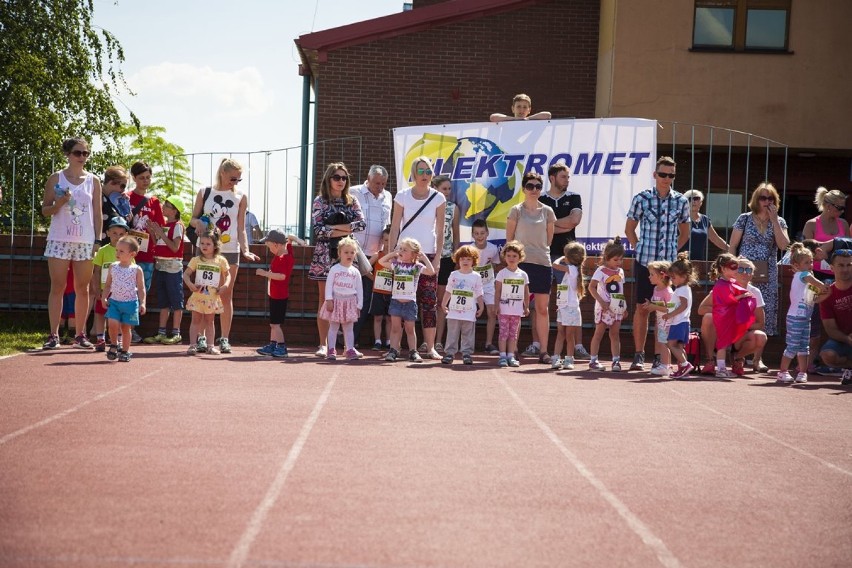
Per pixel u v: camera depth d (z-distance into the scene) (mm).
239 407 7344
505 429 6879
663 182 11273
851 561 4137
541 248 11305
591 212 14250
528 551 4043
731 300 11117
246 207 11602
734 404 8766
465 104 20125
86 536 4023
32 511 4379
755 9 18812
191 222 11430
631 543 4234
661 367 10914
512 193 14297
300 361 10734
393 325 11172
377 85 20031
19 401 7270
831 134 18719
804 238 12562
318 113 19953
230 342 13195
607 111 19078
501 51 20172
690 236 12141
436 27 20094
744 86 18734
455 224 12344
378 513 4531
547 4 20203
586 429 7027
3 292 13367
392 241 11367
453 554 3957
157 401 7492
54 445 5777
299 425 6688
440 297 12398
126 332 10117
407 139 14562
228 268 11336
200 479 5059
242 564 3717
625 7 18766
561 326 11086
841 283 11570
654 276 10977
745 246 12367
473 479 5297
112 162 23562
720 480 5578
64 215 10727
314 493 4852
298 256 13250
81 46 22828
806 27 18703
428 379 9500
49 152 21375
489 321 12781
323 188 11234
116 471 5180
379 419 7055
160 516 4352
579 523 4516
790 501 5164
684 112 18781
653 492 5195
